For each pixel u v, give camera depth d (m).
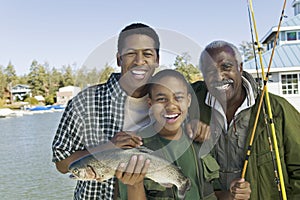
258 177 2.78
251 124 2.82
